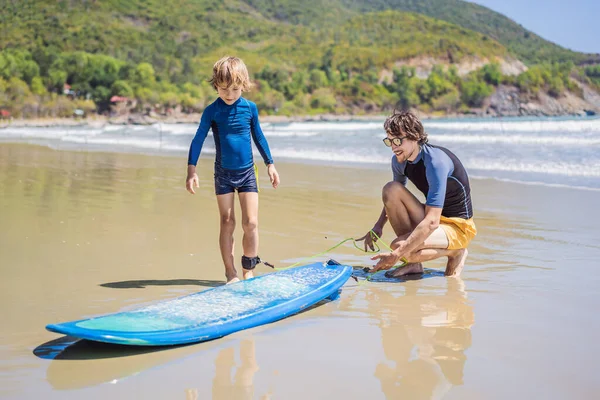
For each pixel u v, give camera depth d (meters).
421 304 3.74
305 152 17.05
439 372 2.69
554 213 7.07
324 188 9.36
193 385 2.55
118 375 2.64
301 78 169.75
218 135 4.21
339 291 4.07
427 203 4.05
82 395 2.44
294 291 3.72
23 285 3.98
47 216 6.46
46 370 2.68
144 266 4.57
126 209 7.05
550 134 21.91
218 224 6.21
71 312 3.45
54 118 122.50
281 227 6.25
